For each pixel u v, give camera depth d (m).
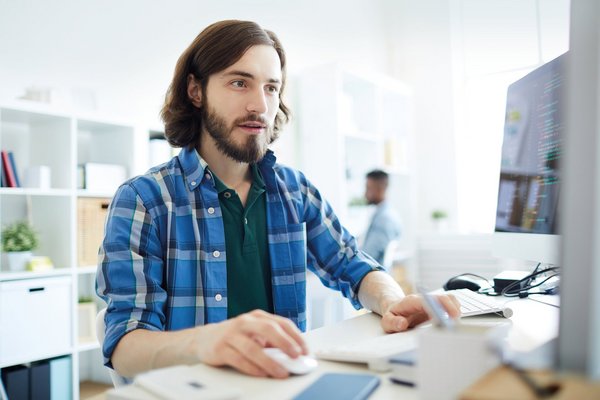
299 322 1.23
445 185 4.74
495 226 1.27
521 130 1.15
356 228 4.04
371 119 4.22
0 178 2.22
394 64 5.05
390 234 3.41
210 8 3.41
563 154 0.43
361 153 4.30
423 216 4.85
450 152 4.72
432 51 4.85
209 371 0.61
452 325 0.51
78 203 2.42
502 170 1.26
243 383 0.56
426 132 4.86
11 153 2.27
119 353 0.79
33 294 2.17
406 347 0.65
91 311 2.51
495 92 4.61
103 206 2.52
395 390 0.55
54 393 2.22
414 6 4.95
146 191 1.09
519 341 0.73
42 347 2.18
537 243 1.02
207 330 0.68
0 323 2.05
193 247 1.11
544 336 0.76
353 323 0.93
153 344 0.75
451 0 4.75
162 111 1.33
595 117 0.41
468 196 4.73
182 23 3.24
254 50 1.20
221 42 1.19
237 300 1.17
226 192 1.21
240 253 1.19
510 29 4.52
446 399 0.47
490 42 4.62
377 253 3.39
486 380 0.41
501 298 1.17
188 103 1.28
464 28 4.74
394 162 4.41
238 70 1.18
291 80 3.88
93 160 2.82
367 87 4.25
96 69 2.79
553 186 0.96
